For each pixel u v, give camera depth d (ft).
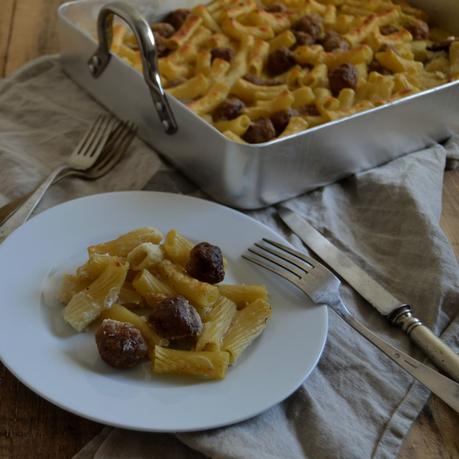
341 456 2.63
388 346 2.85
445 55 4.36
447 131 3.88
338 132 3.48
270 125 3.64
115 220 3.23
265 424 2.68
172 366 2.70
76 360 2.73
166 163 3.70
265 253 3.16
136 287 2.91
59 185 3.50
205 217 3.27
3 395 2.71
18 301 2.88
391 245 3.38
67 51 4.10
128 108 3.80
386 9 4.55
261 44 4.12
